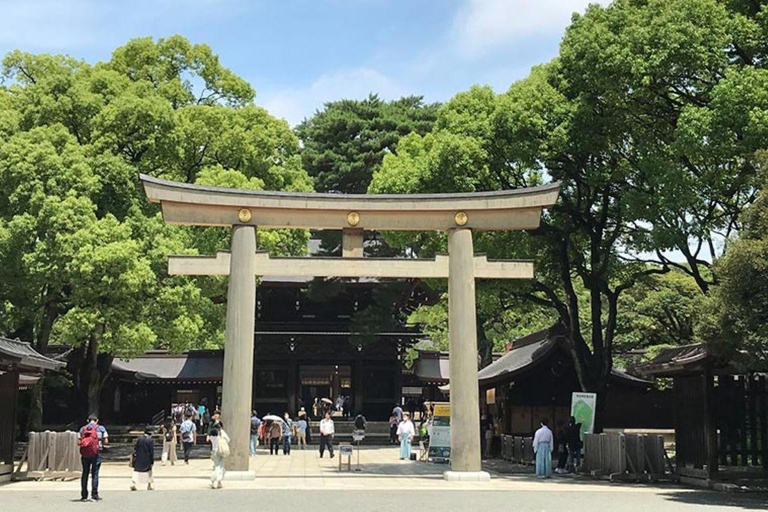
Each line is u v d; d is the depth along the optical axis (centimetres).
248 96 4716
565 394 3916
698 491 2266
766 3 2734
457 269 2617
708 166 2720
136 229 3531
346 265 2611
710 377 2400
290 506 1803
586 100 2941
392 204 2633
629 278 3534
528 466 3366
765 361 2023
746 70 2408
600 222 3306
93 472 1977
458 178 3158
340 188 6188
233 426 2488
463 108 3359
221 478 2305
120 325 3356
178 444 4616
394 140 6109
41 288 3556
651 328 4550
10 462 2545
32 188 3331
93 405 3941
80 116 3703
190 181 4131
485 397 4578
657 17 2673
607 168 3144
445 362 6231
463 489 2269
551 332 3947
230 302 2550
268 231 4128
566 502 1931
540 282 3625
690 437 2520
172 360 5906
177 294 3428
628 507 1833
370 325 5597
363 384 5853
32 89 3722
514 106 3052
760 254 1897
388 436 5338
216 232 3919
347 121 6212
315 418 5953
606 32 2777
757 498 2077
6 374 2522
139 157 3866
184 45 4516
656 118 2928
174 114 3841
